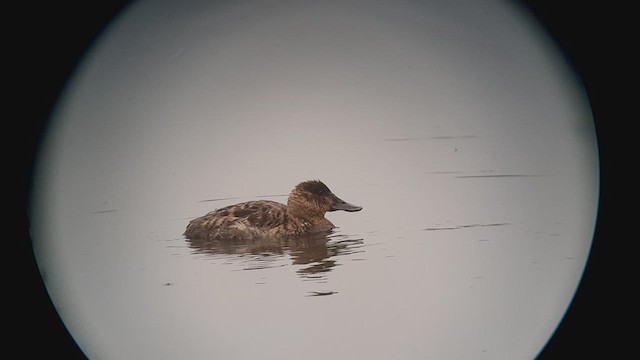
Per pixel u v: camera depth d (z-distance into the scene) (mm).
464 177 12844
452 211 12562
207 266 11484
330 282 10633
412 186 13203
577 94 12023
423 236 11906
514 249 11258
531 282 10672
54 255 11336
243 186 13672
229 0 11703
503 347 9680
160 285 10781
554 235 11555
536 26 12062
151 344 9969
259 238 12938
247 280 10844
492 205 12328
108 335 10273
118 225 12055
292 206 13555
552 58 12109
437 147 13133
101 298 10734
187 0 11641
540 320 10266
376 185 13508
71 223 11750
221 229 12898
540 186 12188
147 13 11711
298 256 11906
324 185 13594
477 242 11445
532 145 12375
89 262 11367
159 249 12242
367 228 12867
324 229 13453
